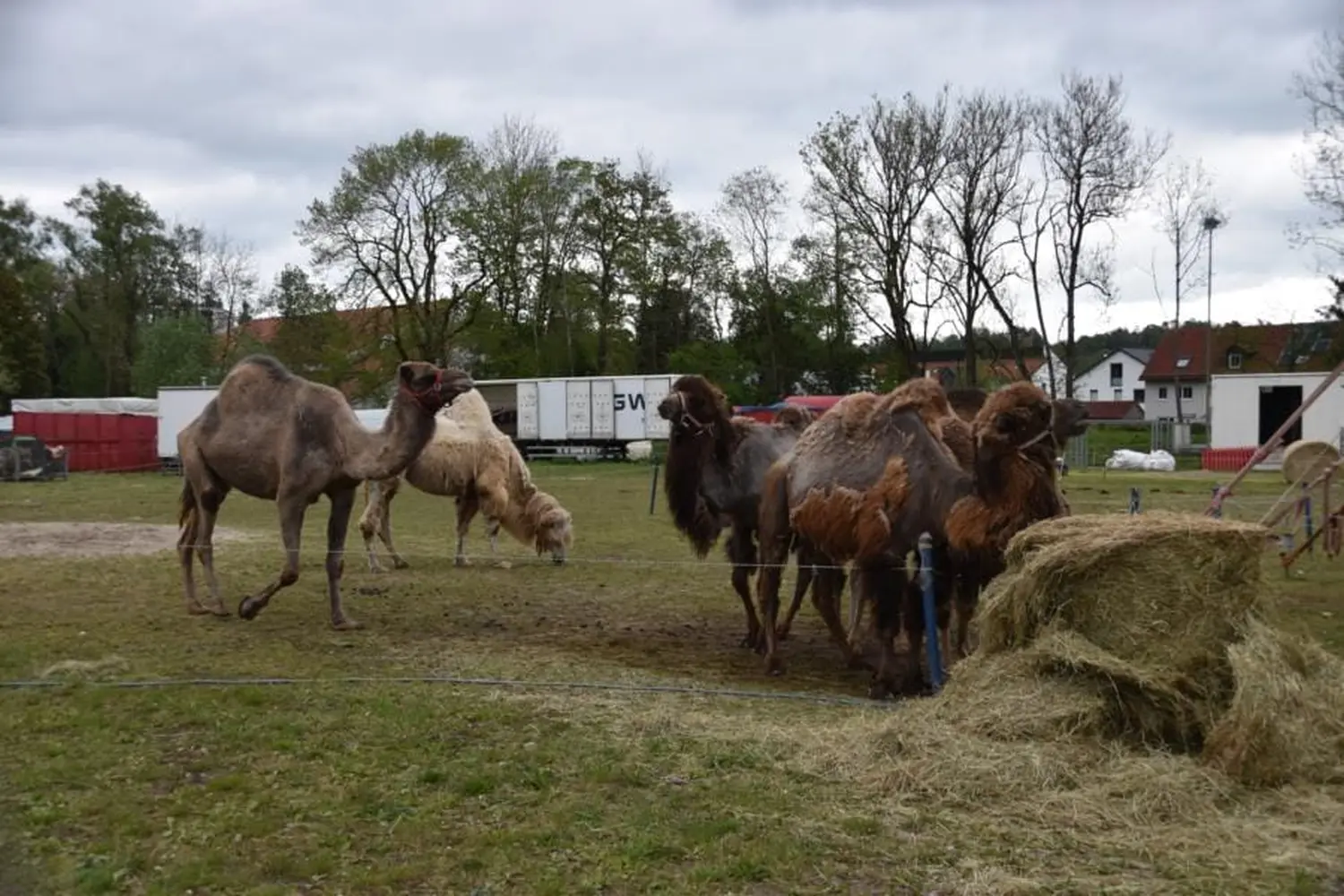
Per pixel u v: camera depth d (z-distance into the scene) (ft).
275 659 26.40
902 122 140.56
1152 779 16.38
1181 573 18.24
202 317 209.15
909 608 24.66
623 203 178.50
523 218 168.96
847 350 188.85
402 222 161.99
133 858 14.33
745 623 33.86
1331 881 13.71
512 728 20.29
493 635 30.50
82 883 13.57
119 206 196.85
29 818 15.70
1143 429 170.30
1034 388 22.98
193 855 14.53
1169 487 86.12
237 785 17.08
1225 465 124.16
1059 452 26.11
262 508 73.72
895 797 16.48
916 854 14.51
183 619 31.94
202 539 32.83
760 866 14.11
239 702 22.08
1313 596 36.94
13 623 30.99
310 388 31.55
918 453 24.71
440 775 17.51
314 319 170.30
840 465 25.55
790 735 19.51
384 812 16.01
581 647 29.30
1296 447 57.00
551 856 14.57
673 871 14.14
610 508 73.56
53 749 18.78
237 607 34.01
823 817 15.76
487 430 44.52
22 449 108.17
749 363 193.98
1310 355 213.25
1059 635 18.62
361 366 169.48
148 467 130.72
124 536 54.19
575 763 18.17
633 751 18.84
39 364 187.93
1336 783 16.66
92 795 16.66
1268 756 16.57
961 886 13.62
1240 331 226.58
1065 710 17.98
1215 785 16.26
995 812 15.88
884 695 24.12
